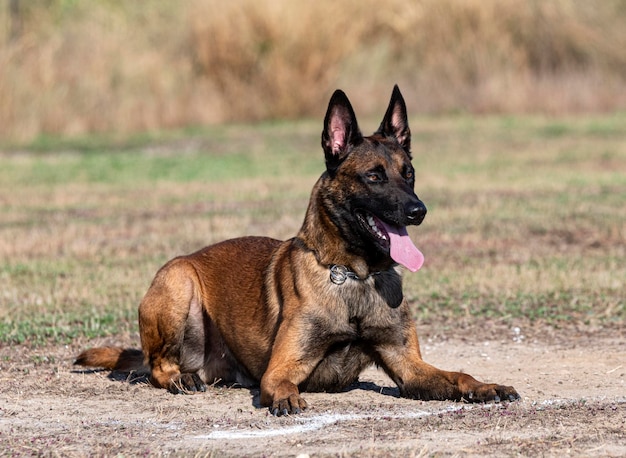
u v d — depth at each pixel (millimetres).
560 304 12633
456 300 12969
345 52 38750
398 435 7293
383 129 8992
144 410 8359
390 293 8453
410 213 8211
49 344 11023
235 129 35688
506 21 40188
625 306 12375
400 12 40062
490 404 8195
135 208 20875
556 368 9789
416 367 8484
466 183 23594
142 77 36562
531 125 34844
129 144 32281
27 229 18500
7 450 7160
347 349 8555
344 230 8367
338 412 8102
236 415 8117
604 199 20891
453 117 37906
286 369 8273
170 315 9164
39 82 34219
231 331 9094
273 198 21891
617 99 39125
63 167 27219
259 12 37906
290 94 38281
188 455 6918
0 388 9133
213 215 19672
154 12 39375
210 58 38062
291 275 8531
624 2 41781
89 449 7164
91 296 13242
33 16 37500
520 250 16188
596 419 7641
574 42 40688
